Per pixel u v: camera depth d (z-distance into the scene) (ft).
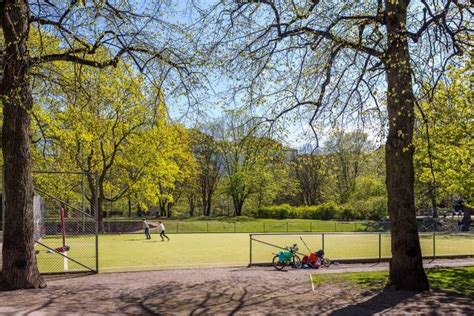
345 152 52.75
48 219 130.82
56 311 34.73
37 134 112.47
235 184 217.77
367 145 62.54
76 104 57.93
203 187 253.85
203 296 40.88
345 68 43.98
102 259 79.82
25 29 45.47
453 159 71.26
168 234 149.79
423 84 41.22
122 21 49.98
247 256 86.12
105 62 51.49
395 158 43.32
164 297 40.45
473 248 98.89
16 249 44.98
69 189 135.85
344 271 58.44
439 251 92.12
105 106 108.27
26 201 45.57
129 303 37.83
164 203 247.91
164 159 154.61
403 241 43.37
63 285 47.37
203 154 232.32
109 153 148.15
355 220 199.00
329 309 35.40
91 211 163.22
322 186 236.22
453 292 41.83
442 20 38.88
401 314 33.58
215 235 146.61
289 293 42.16
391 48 40.81
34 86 56.54
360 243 114.32
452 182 79.66
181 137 155.84
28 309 35.35
